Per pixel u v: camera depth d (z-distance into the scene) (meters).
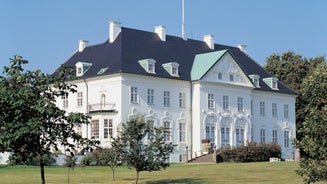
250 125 82.25
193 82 76.69
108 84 71.00
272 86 87.88
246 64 89.00
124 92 69.69
